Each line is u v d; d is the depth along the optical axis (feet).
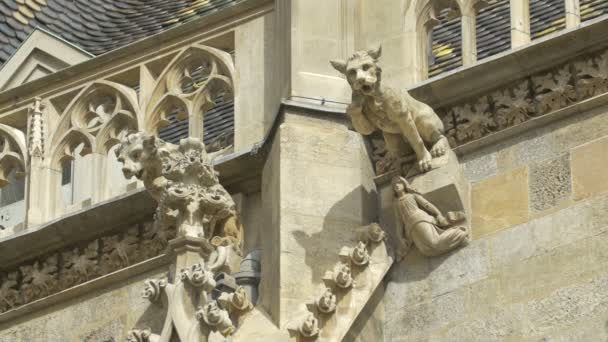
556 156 73.26
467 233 73.56
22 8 103.76
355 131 76.54
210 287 71.87
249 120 78.89
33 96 83.97
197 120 80.38
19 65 98.12
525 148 73.92
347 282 72.95
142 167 75.41
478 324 71.87
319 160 75.87
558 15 85.30
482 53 86.69
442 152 74.33
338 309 72.54
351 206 75.25
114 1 105.50
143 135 75.61
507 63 74.74
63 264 80.84
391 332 73.36
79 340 78.69
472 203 74.08
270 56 79.77
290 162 75.72
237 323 73.67
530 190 73.20
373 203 75.92
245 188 78.02
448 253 73.51
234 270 75.20
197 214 73.97
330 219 74.95
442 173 73.92
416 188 74.18
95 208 79.71
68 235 80.48
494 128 74.90
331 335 71.92
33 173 82.48
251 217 77.51
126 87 82.28
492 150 74.54
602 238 71.05
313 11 78.18
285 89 77.25
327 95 76.95
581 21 79.10
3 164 83.87
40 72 98.27
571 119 73.61
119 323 78.07
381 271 73.67
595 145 72.74
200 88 80.64
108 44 100.94
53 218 81.82
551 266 71.46
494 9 88.84
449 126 75.46
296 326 71.82
